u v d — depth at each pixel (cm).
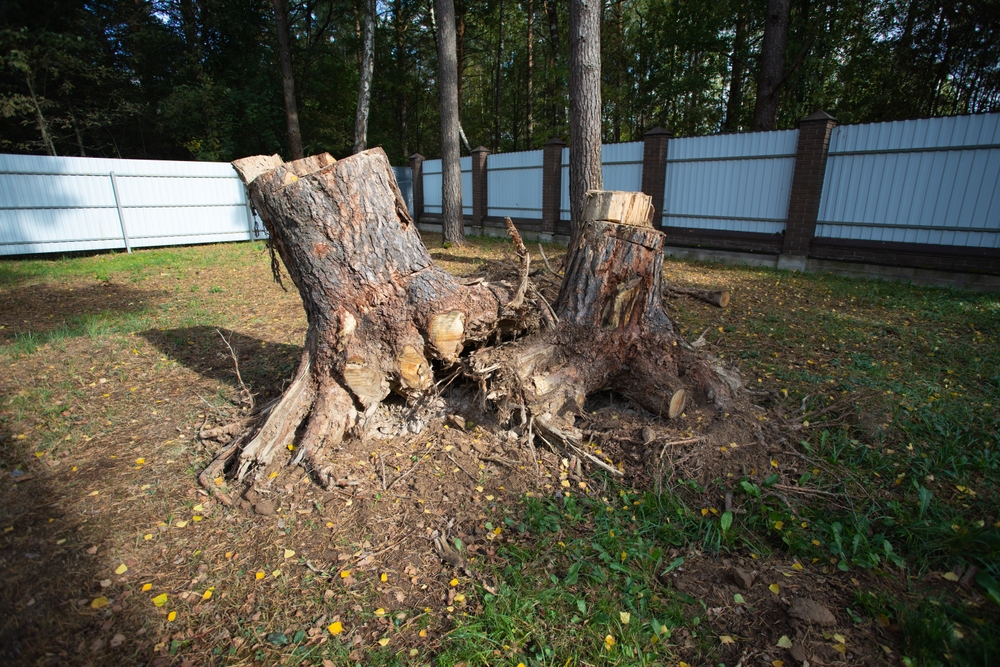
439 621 218
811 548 250
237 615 222
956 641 199
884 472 310
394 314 352
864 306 689
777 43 1269
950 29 1331
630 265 365
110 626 215
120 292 857
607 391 403
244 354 542
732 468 309
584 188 827
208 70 2189
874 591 228
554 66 1931
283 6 1834
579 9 774
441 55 1280
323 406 341
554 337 369
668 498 285
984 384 421
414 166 1911
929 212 821
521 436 340
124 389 456
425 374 358
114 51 2072
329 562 251
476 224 1686
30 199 1206
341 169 333
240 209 1562
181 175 1434
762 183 1002
